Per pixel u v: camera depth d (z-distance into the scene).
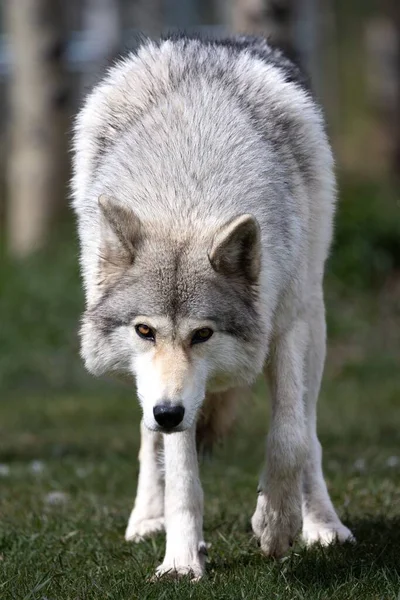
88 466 14.21
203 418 10.18
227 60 9.79
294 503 8.95
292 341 9.31
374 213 26.77
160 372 8.25
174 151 9.12
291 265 9.16
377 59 36.41
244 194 8.92
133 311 8.48
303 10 34.41
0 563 8.99
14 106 30.38
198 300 8.37
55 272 26.59
